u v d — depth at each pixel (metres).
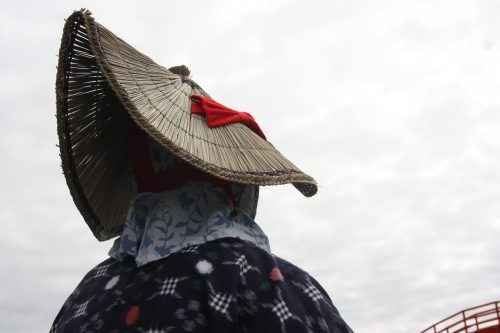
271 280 1.29
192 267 1.27
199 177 1.50
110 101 1.81
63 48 1.58
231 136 1.54
